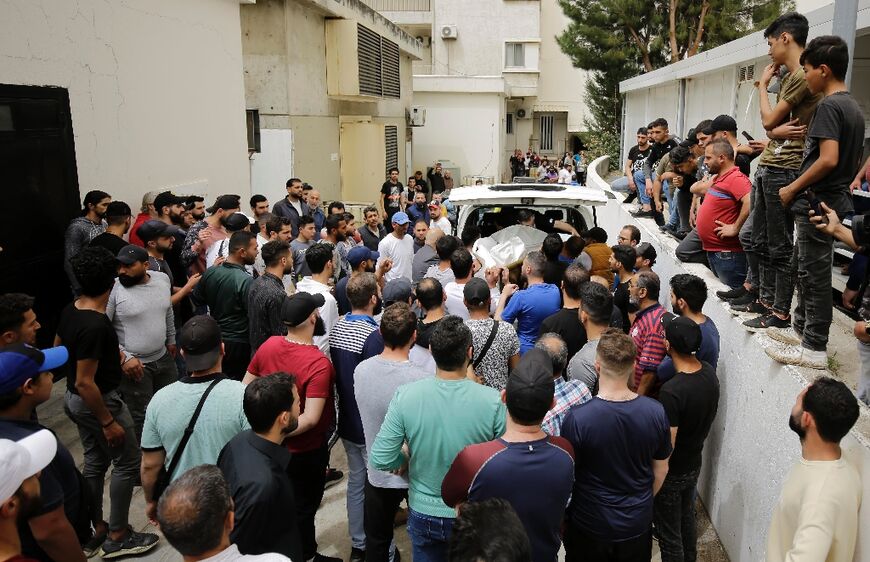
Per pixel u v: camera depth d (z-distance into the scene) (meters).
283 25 11.56
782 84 3.88
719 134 5.58
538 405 2.69
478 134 27.22
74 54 6.39
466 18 31.28
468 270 5.23
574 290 4.74
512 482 2.66
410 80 21.84
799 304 3.80
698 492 4.79
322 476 4.02
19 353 2.76
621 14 20.69
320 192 13.61
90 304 3.99
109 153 6.96
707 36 19.97
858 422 2.73
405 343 3.59
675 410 3.53
